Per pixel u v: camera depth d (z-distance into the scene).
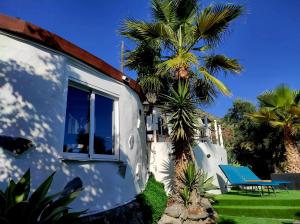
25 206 2.79
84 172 4.88
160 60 10.61
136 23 9.59
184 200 8.25
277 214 9.07
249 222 8.43
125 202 6.02
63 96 4.79
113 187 5.61
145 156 8.80
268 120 18.00
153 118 11.98
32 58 4.45
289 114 17.22
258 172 25.16
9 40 4.25
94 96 5.72
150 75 10.58
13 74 4.16
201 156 13.32
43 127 4.32
